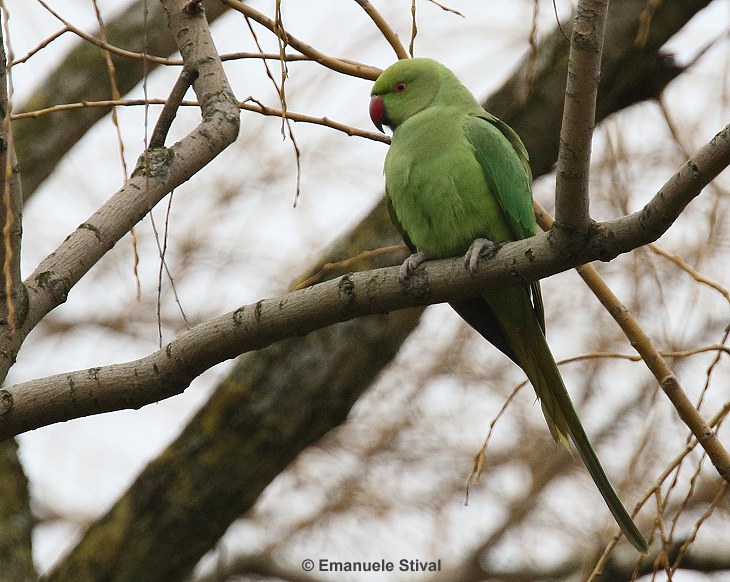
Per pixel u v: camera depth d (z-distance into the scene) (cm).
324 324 600
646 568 1059
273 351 995
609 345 1238
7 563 917
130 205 603
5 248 523
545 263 574
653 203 530
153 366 578
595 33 498
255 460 986
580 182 528
